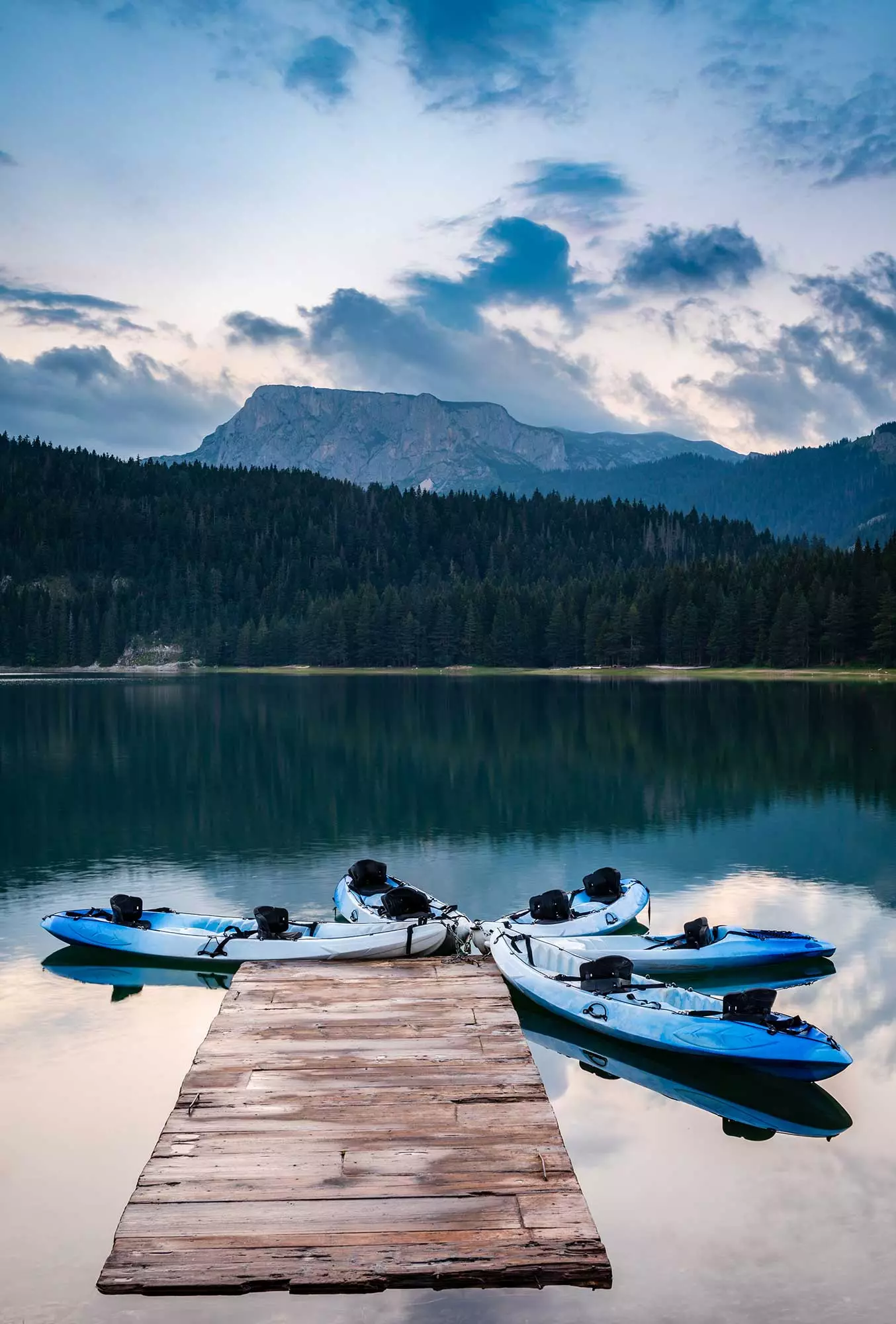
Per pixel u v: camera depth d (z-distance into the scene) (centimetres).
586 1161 985
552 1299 739
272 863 2370
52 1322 720
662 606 16212
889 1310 741
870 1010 1403
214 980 1555
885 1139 1032
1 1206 898
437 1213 791
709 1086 1177
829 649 13800
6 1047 1276
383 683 13612
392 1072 1057
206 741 5150
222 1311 718
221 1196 808
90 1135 1030
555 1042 1302
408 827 2806
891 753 4372
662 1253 819
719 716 6562
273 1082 1032
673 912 1927
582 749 4631
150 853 2484
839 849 2475
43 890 2125
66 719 6675
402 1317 721
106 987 1517
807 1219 874
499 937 1577
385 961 1527
